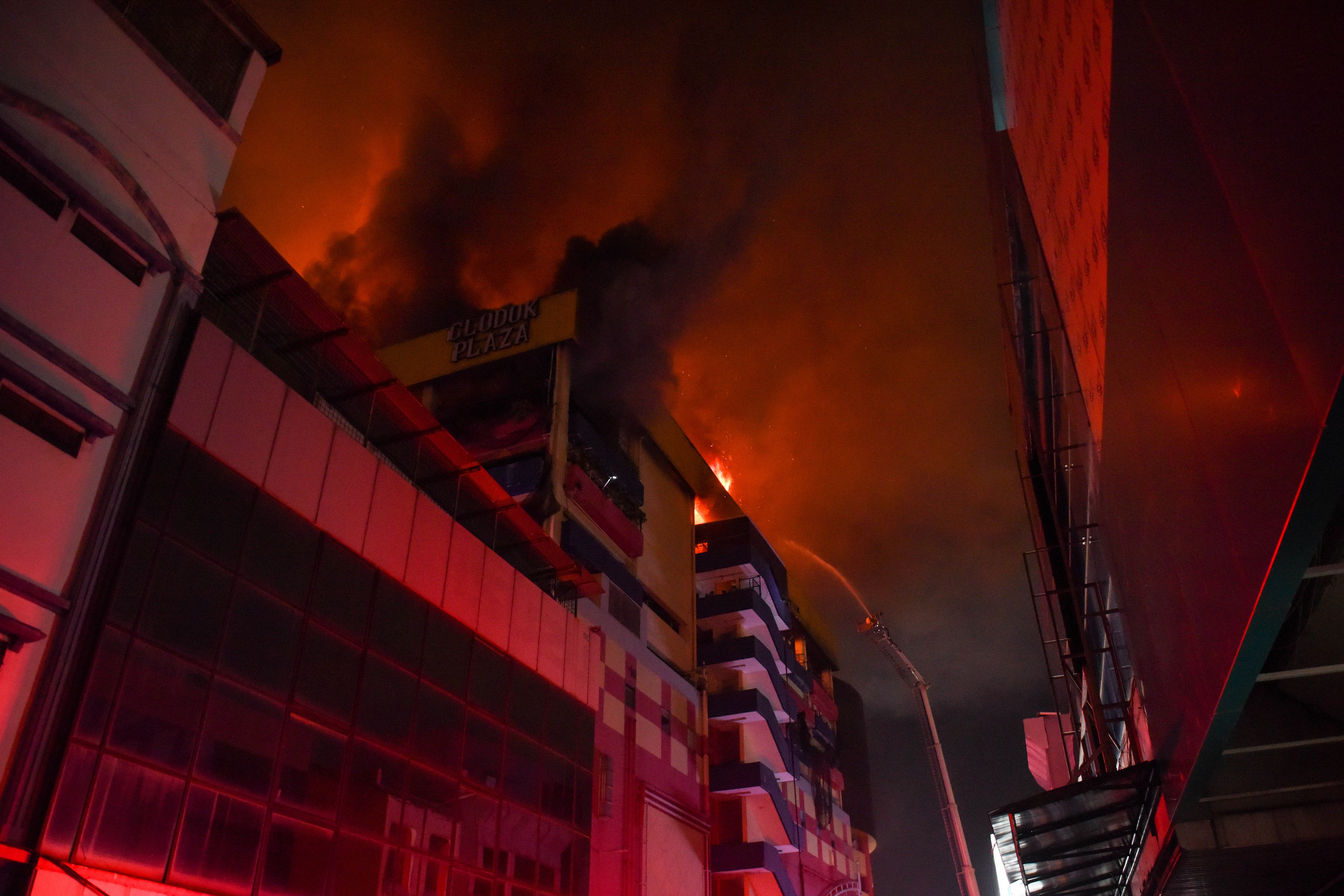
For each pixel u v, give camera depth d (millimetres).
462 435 42156
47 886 12820
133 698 14727
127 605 14977
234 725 16531
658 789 36844
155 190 17594
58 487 14672
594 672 31141
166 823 14812
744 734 45094
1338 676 12227
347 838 18609
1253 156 7879
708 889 39469
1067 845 23375
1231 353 9172
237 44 20875
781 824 44562
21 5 15633
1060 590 32375
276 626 18000
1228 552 10266
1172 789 16562
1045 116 21141
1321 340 6770
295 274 20922
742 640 47281
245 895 15977
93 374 15523
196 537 16562
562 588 34000
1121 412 16562
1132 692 25516
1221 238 9023
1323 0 6434
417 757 21344
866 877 67812
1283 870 17062
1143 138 11812
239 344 21125
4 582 13453
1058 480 30969
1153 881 20328
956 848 63094
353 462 21453
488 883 22844
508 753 25094
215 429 17531
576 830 27453
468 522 30156
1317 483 7461
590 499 40469
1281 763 14594
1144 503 15555
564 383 42188
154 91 18109
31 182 15289
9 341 14367
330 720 18891
